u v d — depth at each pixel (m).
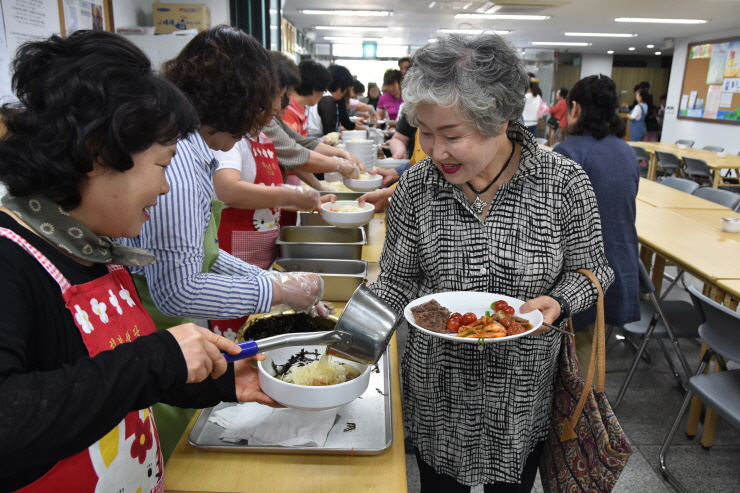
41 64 0.60
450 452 1.23
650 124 11.38
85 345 0.67
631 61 17.52
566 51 15.68
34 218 0.65
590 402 1.10
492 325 0.97
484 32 0.93
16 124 0.58
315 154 2.43
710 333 1.89
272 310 1.19
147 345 0.62
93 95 0.58
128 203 0.67
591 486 1.12
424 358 1.19
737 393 1.89
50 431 0.52
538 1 7.55
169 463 0.95
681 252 2.47
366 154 3.07
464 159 0.96
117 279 0.80
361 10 8.93
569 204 1.09
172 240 1.03
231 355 0.76
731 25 9.61
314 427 1.01
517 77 0.91
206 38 1.12
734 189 6.73
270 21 5.78
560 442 1.20
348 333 0.90
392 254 1.22
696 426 2.35
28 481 0.63
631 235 2.08
